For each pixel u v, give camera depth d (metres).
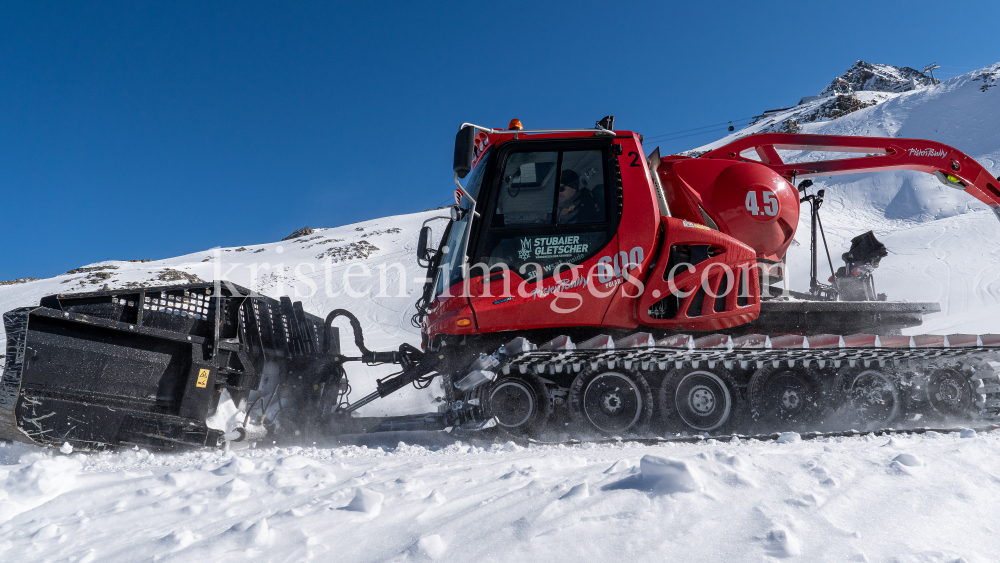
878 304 6.12
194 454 4.16
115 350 4.20
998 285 20.56
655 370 5.08
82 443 3.97
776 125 120.69
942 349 5.54
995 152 67.94
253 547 1.86
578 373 4.90
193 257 95.19
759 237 5.86
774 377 5.32
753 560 1.71
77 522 2.22
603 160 5.15
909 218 49.56
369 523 2.08
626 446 4.33
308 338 5.79
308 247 87.81
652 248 5.06
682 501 2.12
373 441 5.16
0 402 3.64
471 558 1.72
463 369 4.89
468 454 3.87
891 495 2.28
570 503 2.14
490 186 4.98
